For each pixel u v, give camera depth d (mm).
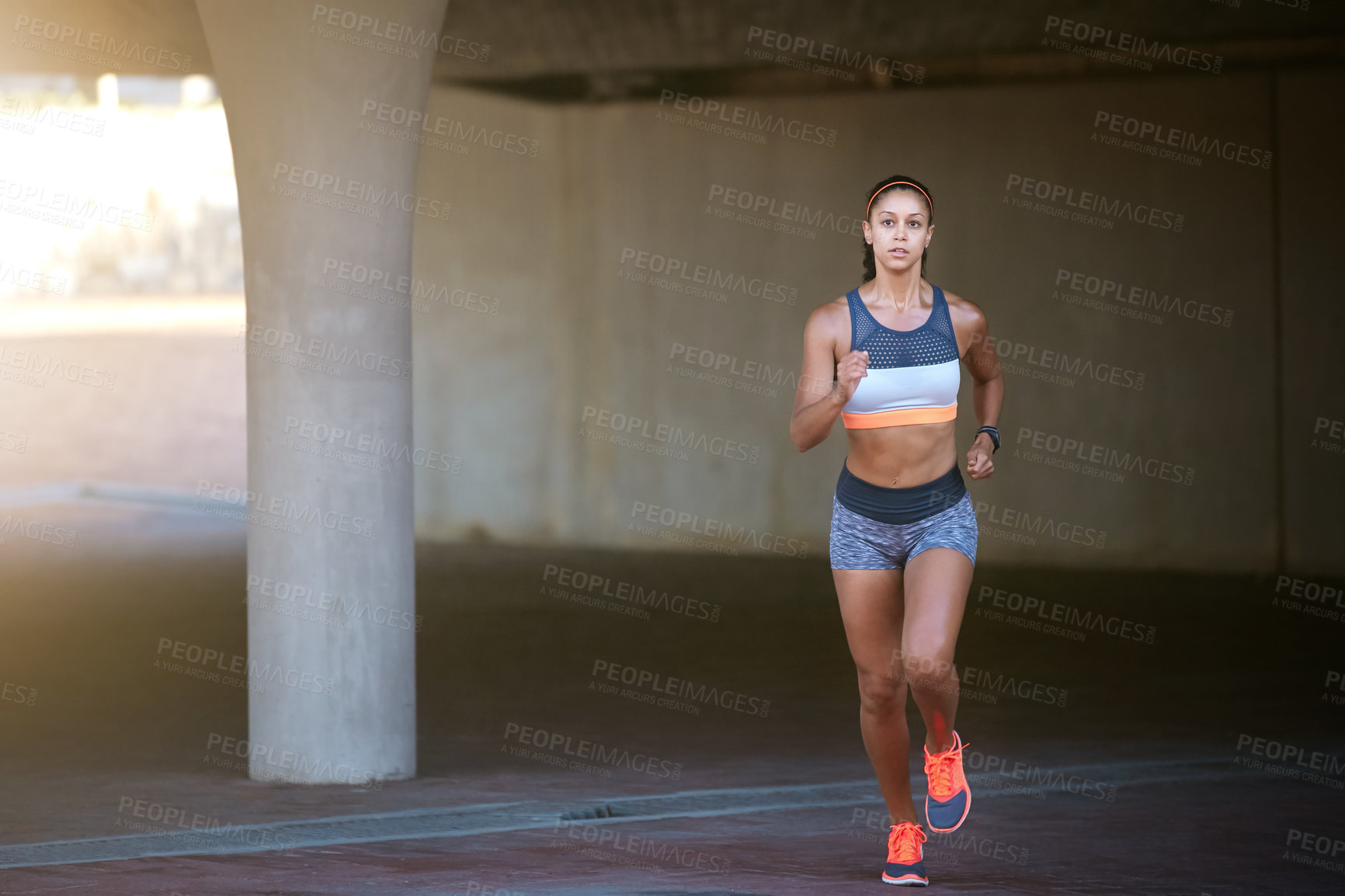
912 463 19406
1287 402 55438
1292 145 54906
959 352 19656
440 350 64812
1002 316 58188
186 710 34656
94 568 56062
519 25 52188
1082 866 21688
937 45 54750
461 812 25297
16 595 50406
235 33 25516
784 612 49406
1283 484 55625
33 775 28125
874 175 59375
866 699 20172
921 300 19531
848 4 48375
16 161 156000
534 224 63469
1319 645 43562
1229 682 38312
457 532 65000
